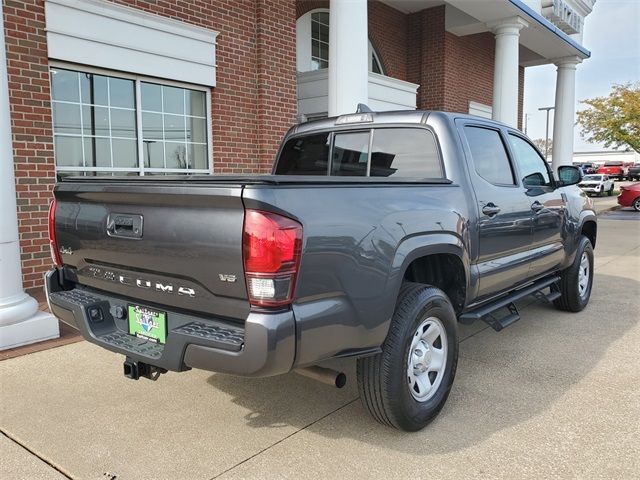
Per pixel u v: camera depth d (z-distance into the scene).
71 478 2.81
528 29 13.09
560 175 5.36
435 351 3.41
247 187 2.39
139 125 7.25
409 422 3.18
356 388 3.95
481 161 4.15
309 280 2.54
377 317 2.88
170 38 7.32
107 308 3.20
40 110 6.15
